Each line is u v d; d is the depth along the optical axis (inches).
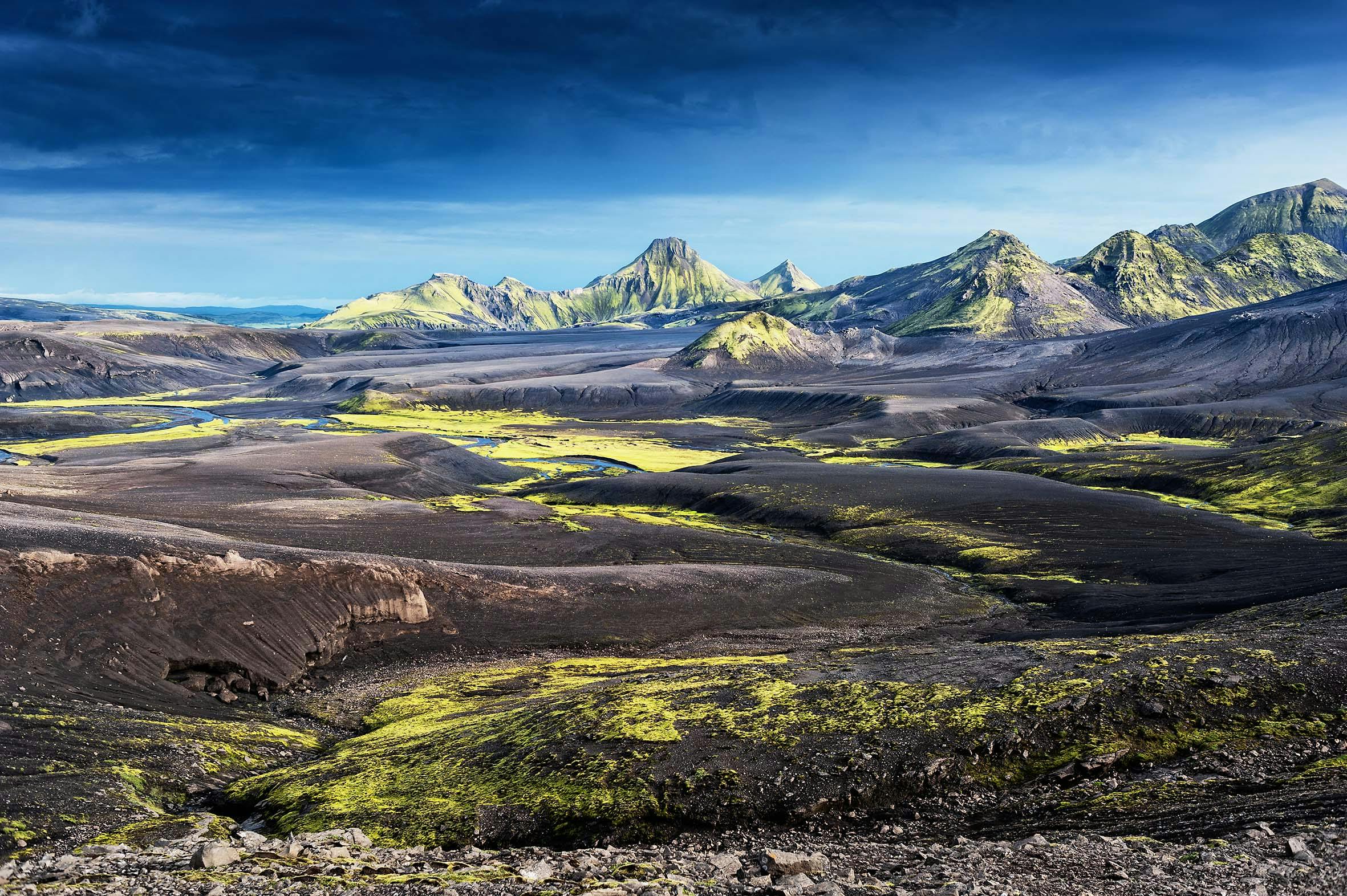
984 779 1995.6
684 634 4315.9
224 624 3486.7
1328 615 3002.0
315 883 1218.6
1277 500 7534.5
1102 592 4795.8
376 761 2375.7
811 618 4633.4
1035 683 2375.7
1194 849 1336.1
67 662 2960.1
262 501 6628.9
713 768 2048.5
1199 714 2149.4
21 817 1903.3
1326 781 1705.2
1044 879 1197.1
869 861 1467.8
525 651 4025.6
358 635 3890.3
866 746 2106.3
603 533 6264.8
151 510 5826.8
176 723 2760.8
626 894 1146.7
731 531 7180.1
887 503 7588.6
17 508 4539.9
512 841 1857.8
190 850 1593.3
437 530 6058.1
